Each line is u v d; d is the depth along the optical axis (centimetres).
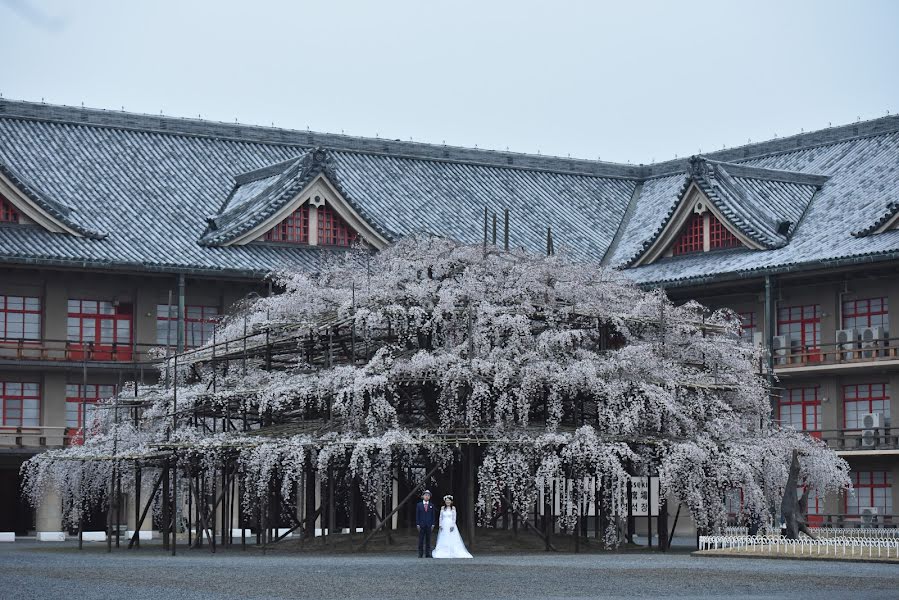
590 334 5097
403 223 7631
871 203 6969
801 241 6912
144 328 7006
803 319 6900
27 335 6844
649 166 8712
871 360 6544
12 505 6831
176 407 5169
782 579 3425
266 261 7025
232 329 5512
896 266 6412
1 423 6794
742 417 5319
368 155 8150
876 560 4059
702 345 5325
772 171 7450
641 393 4856
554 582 3353
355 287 5125
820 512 6706
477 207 7994
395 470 5106
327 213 7281
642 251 7500
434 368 4738
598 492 4866
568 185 8431
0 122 7456
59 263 6600
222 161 7800
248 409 5347
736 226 7069
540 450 4666
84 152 7481
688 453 4700
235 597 2952
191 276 6894
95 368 6831
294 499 5656
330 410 5006
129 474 5572
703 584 3300
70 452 5409
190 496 4984
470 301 4903
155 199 7325
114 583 3297
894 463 6488
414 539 5012
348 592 3083
